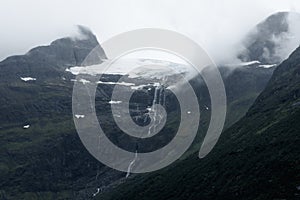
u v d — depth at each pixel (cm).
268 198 14088
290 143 17488
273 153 17462
